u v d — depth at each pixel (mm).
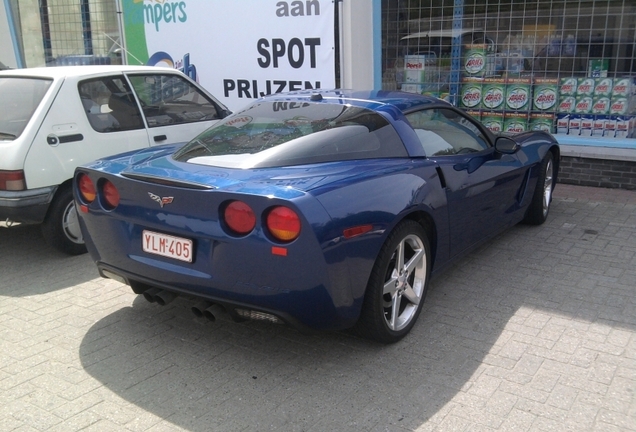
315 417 2971
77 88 5344
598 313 4020
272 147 3609
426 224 3883
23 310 4254
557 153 6055
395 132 3896
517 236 5605
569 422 2879
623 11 6977
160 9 9227
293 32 8102
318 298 3072
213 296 3250
